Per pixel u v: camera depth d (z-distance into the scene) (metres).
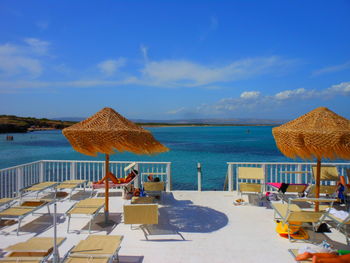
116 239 4.08
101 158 27.45
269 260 4.14
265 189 8.49
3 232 5.24
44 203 6.12
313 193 6.86
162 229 5.42
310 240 4.89
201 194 8.19
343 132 4.50
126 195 7.70
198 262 4.08
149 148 5.87
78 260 3.51
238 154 29.53
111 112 5.85
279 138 5.41
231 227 5.53
